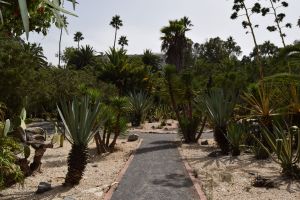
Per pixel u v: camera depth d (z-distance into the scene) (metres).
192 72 16.14
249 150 12.04
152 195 6.65
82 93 11.41
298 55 11.57
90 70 46.72
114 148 13.14
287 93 12.63
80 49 66.94
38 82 21.91
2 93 19.23
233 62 43.91
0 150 5.75
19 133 7.93
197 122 15.62
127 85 40.66
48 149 12.88
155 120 30.91
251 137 12.56
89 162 10.46
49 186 7.02
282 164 8.24
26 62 20.48
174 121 30.47
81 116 7.43
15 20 4.57
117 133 12.70
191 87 15.56
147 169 9.18
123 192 6.88
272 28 20.50
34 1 3.68
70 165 7.38
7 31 4.76
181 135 16.55
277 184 7.47
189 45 39.19
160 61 57.12
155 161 10.45
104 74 40.62
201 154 11.90
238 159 10.73
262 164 9.80
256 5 20.55
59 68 27.34
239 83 17.88
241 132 11.51
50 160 10.61
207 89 15.77
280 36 20.48
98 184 7.53
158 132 20.97
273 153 11.26
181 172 8.80
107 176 8.36
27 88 20.55
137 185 7.42
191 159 10.83
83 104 7.49
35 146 8.40
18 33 4.79
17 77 19.22
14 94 19.62
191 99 15.76
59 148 13.20
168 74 15.60
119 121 12.70
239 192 6.84
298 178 7.89
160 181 7.79
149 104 26.80
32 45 29.52
